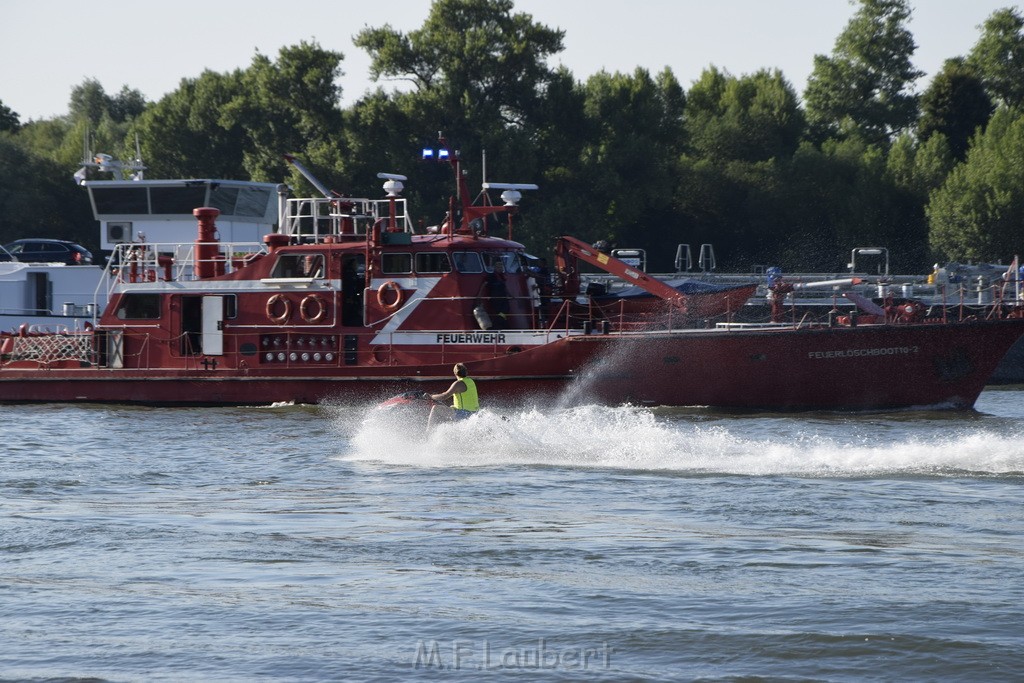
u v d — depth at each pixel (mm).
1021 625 41031
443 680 37000
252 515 60531
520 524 57438
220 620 42531
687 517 58594
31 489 69375
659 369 102875
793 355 102125
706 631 40812
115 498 66188
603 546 52438
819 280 186375
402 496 65625
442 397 84375
